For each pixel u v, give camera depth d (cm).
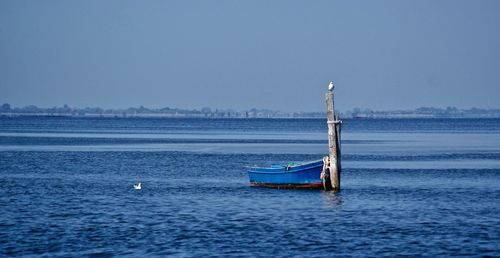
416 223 7225
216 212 7856
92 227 6919
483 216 7650
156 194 9431
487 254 5900
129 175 12188
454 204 8581
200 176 12069
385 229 6900
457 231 6806
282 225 7088
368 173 12650
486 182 11156
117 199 8906
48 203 8500
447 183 10994
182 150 19625
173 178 11694
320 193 9412
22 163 14400
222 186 10388
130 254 5884
